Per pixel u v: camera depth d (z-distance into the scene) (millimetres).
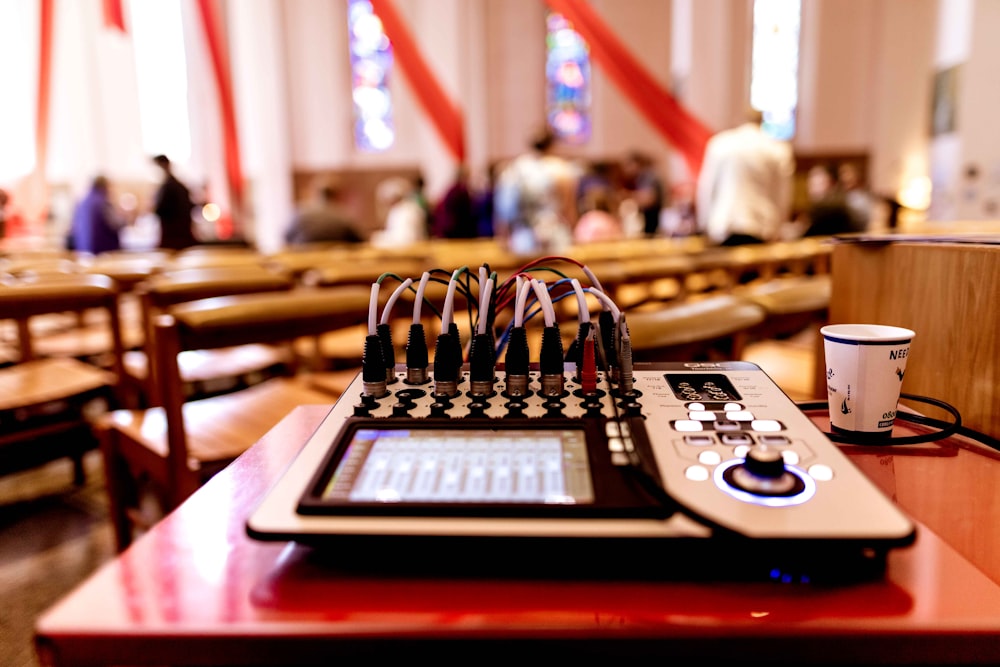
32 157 8320
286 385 1823
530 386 653
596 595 439
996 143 6785
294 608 426
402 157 10656
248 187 10367
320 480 483
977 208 6965
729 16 9812
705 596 437
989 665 404
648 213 7000
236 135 8250
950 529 549
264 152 10297
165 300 1655
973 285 780
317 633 404
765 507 448
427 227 6910
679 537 430
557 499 462
